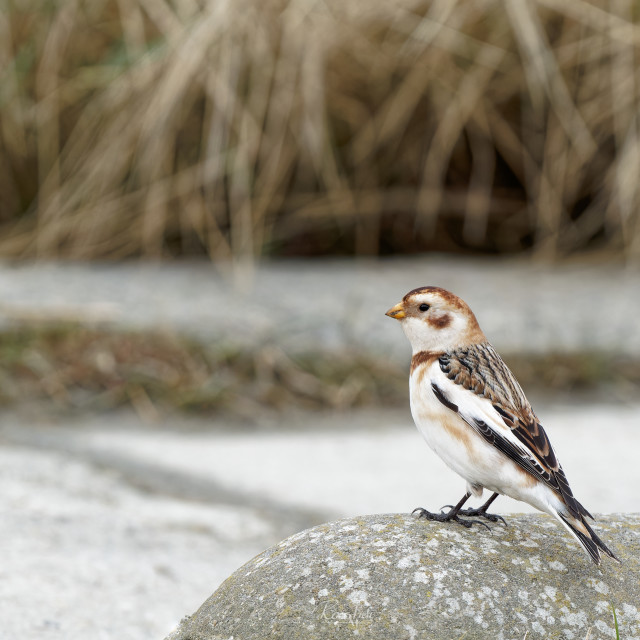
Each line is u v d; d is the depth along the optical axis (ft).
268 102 46.29
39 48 48.32
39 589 20.63
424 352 19.52
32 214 49.98
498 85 48.32
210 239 47.88
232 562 23.29
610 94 47.98
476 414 18.22
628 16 47.34
